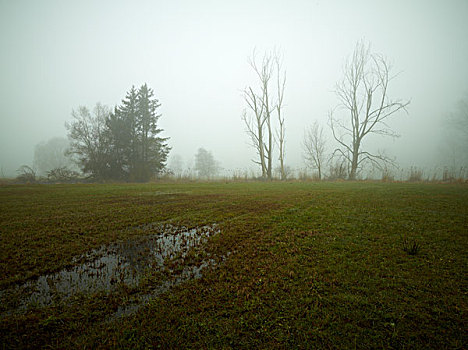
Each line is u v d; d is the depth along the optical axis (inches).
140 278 122.2
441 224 200.4
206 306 96.1
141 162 1100.5
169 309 95.1
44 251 156.9
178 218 246.8
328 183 720.3
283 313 91.0
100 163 1039.0
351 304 94.8
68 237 185.3
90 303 100.7
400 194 381.1
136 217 250.1
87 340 79.8
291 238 173.5
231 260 139.2
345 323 84.8
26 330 84.4
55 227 212.1
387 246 154.6
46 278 123.3
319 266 128.3
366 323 84.5
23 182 946.7
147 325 86.6
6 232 196.4
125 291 109.7
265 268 127.8
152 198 386.3
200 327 84.9
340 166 1005.2
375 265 128.0
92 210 286.0
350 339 77.5
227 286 110.5
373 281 111.5
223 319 88.5
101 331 83.8
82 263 141.6
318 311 91.3
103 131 1115.9
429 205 280.1
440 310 89.8
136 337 80.4
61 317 91.2
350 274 118.6
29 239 179.5
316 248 153.3
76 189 553.3
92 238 183.5
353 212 250.8
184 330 83.4
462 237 167.9
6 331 83.8
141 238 185.5
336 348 74.1
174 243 174.1
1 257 146.1
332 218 227.6
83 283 118.0
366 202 308.3
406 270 122.2
